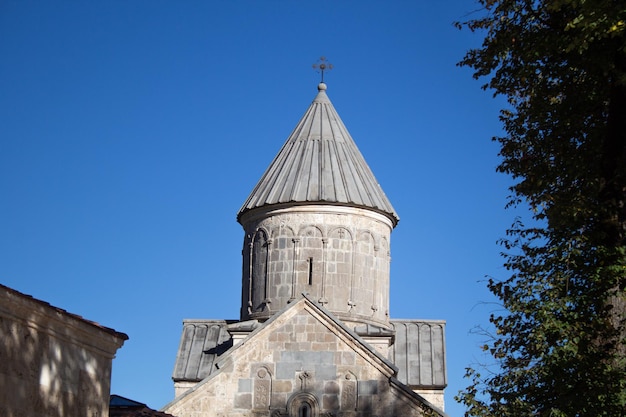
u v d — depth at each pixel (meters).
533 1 24.70
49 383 16.09
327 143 41.03
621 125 22.89
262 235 39.69
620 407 20.42
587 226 24.08
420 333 40.81
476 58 26.31
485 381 23.62
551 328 22.06
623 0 20.45
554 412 21.38
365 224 39.56
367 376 33.09
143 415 21.30
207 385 33.34
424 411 30.44
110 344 18.12
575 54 23.56
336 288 38.50
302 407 32.97
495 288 24.09
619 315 21.92
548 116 25.47
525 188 25.86
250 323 38.00
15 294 14.91
